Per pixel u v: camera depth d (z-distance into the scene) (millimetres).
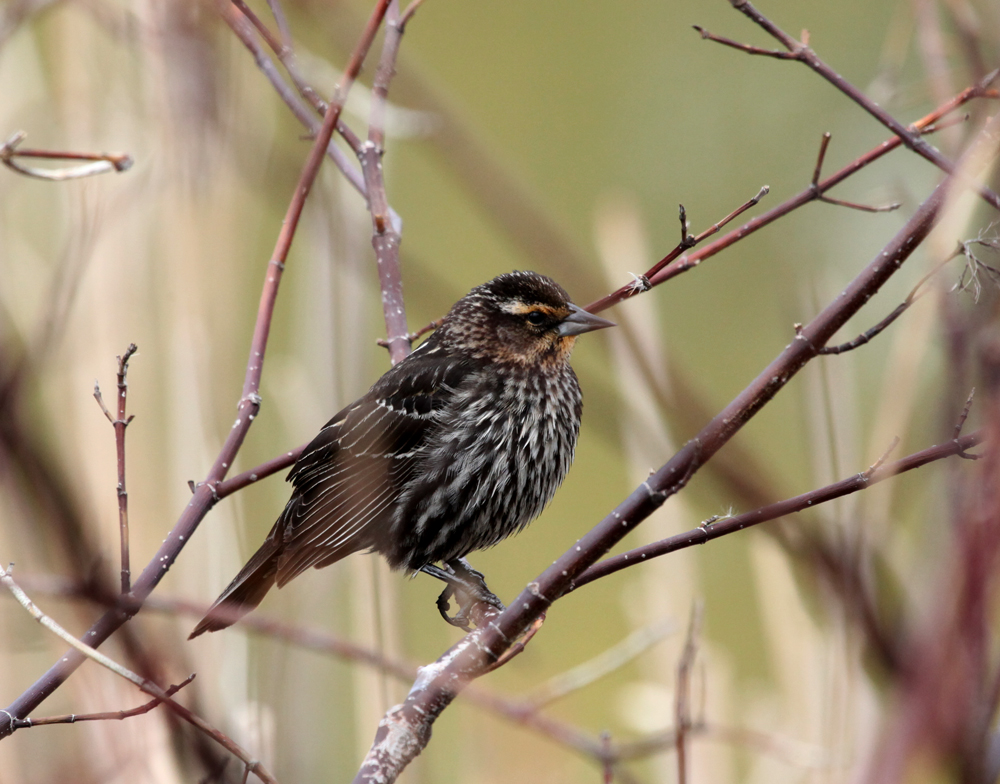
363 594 7539
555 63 15852
